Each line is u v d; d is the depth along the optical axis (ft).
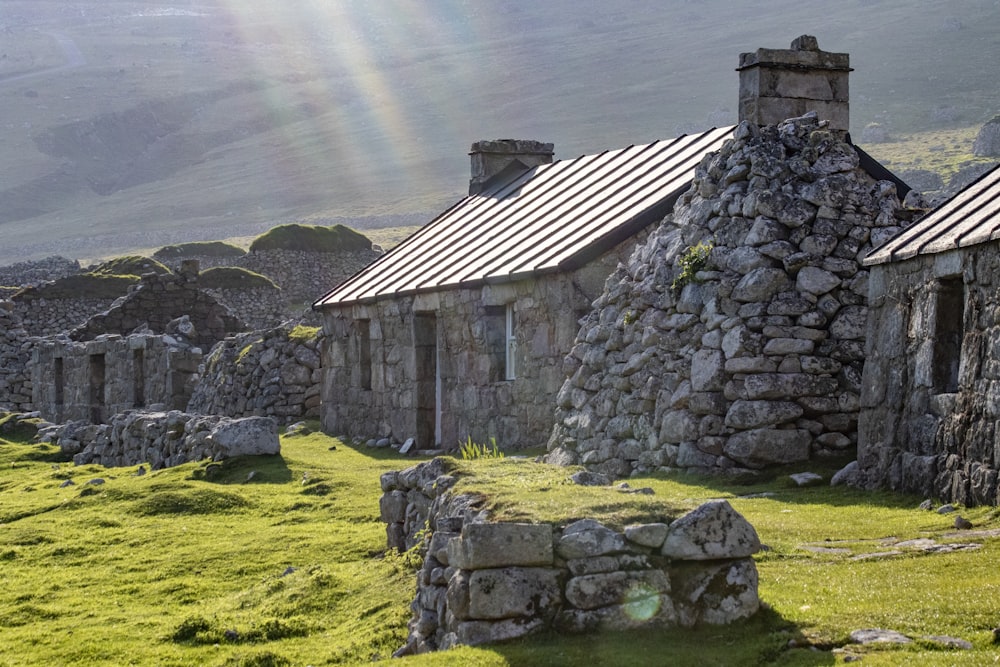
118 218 530.68
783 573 31.73
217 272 182.80
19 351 155.94
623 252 70.28
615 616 26.73
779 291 53.47
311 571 41.65
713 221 56.39
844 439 52.65
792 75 65.41
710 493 48.37
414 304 89.20
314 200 508.12
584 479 35.58
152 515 58.08
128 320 149.28
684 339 55.83
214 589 43.06
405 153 578.25
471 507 31.09
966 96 431.84
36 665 34.04
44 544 52.49
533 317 74.02
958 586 28.63
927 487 42.37
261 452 70.49
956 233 42.50
